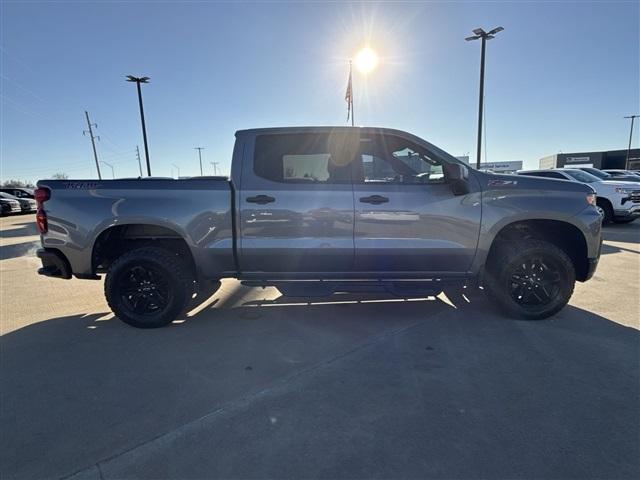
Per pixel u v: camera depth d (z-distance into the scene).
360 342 3.75
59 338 3.97
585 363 3.26
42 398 2.87
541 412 2.60
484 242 4.09
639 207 11.09
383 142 4.12
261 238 4.05
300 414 2.62
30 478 2.09
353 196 4.00
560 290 4.16
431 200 4.02
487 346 3.60
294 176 4.07
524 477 2.04
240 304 4.97
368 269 4.14
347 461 2.18
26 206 26.27
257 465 2.16
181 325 4.28
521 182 4.12
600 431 2.40
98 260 4.33
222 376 3.16
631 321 4.16
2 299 5.46
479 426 2.46
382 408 2.67
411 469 2.11
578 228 4.13
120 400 2.83
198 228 4.05
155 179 4.18
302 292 4.14
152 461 2.21
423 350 3.55
